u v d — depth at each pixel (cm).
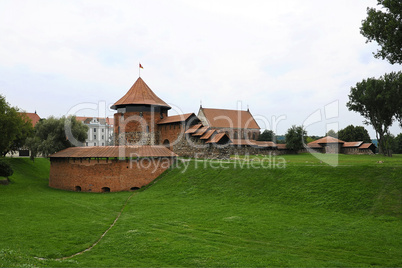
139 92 6725
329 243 2083
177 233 2466
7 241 2319
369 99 6969
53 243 2319
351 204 2738
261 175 3838
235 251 2036
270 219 2664
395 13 2869
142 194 4259
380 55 3162
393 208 2525
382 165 3272
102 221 2959
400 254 1861
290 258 1889
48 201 3875
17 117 5134
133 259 1970
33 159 7388
